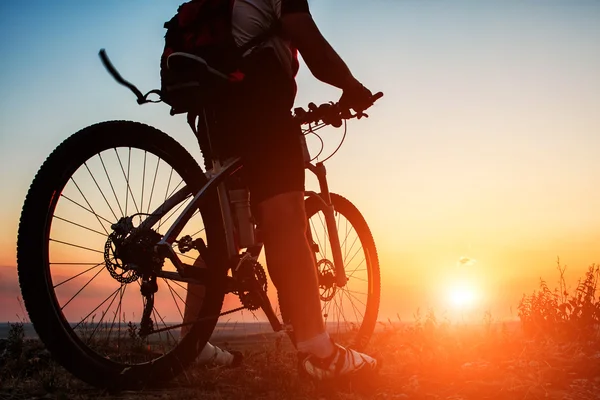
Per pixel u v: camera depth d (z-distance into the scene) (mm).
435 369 2705
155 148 2479
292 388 2371
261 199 2262
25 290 2035
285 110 2277
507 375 2594
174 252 2332
